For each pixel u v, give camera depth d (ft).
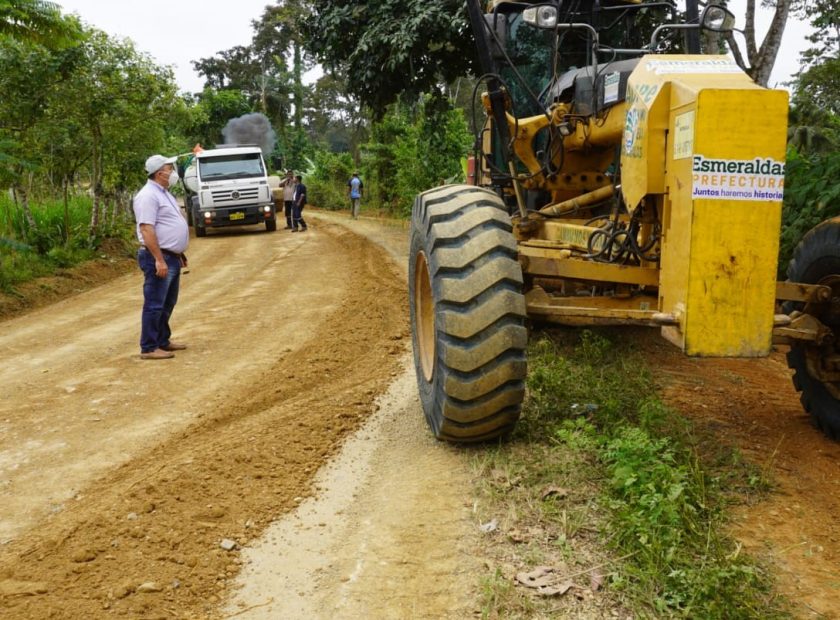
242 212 75.41
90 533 11.82
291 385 20.11
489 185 22.09
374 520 12.01
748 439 14.60
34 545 11.64
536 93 22.11
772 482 12.56
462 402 13.29
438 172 70.28
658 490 11.28
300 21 49.65
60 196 62.85
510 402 13.33
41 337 29.43
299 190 74.69
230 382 21.01
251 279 42.80
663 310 12.19
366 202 112.16
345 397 18.48
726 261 11.24
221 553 11.19
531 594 9.66
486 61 18.56
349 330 26.61
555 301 14.87
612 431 14.03
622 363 18.56
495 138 22.25
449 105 52.42
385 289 34.83
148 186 23.80
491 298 12.96
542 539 10.92
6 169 40.24
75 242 50.42
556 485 12.39
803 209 23.59
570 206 19.35
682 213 11.50
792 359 15.28
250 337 27.02
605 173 19.31
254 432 16.17
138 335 28.66
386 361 22.02
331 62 49.70
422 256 15.21
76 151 52.90
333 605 9.86
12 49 46.34
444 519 11.76
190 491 13.23
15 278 40.04
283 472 14.06
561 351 19.70
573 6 20.80
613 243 14.58
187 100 72.95
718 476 12.73
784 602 9.42
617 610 9.34
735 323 11.37
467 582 10.11
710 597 9.12
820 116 34.45
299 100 190.08
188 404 19.11
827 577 9.97
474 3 18.30
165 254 24.32
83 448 16.20
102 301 38.47
